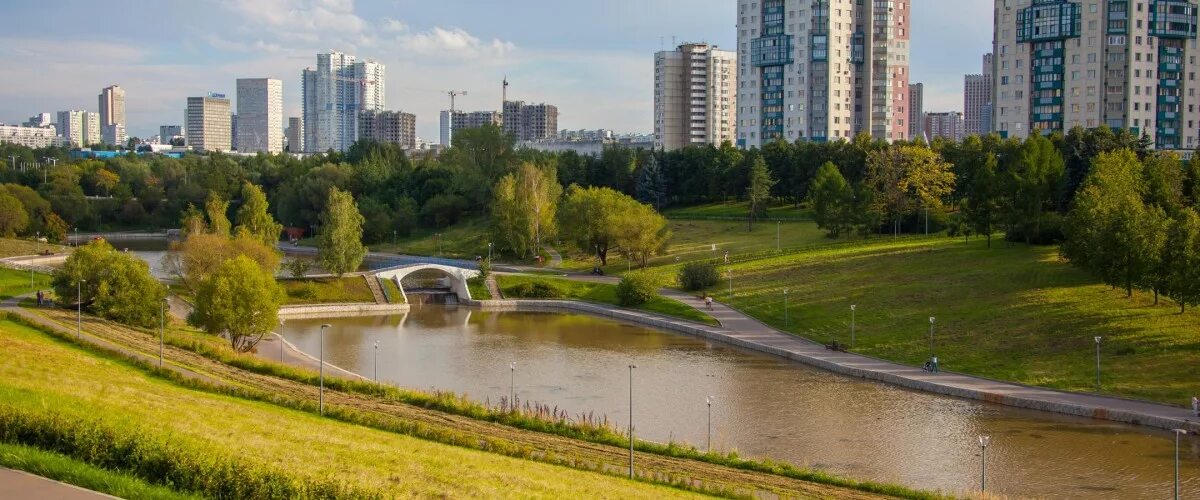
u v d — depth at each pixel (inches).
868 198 7751.0
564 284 7381.9
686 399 4148.6
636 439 3376.0
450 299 7475.4
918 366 4547.2
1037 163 6574.8
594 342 5570.9
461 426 3383.4
